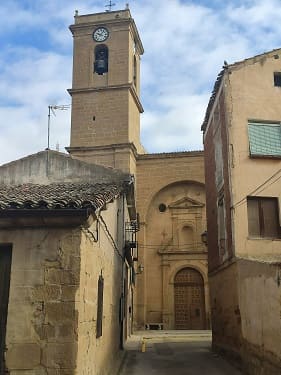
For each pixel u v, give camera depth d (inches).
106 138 1422.2
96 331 420.2
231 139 667.4
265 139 676.1
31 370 320.8
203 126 910.4
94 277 407.5
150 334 1211.2
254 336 524.1
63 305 330.3
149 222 1530.5
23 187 518.6
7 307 337.4
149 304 1469.0
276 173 660.7
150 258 1507.1
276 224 651.5
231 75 691.4
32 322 329.1
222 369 604.7
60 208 333.4
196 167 1517.0
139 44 1636.3
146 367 623.8
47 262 339.0
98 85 1467.8
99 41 1504.7
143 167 1534.2
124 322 869.2
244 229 635.5
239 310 596.1
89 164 645.9
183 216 1523.1
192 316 1455.5
